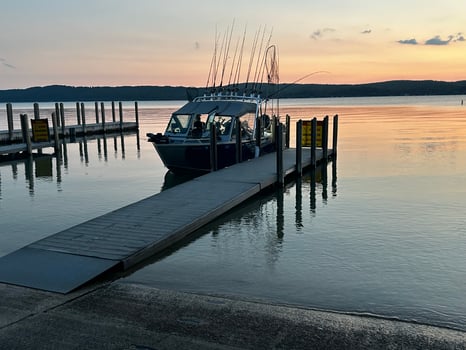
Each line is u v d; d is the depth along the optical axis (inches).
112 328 167.2
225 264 278.2
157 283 245.4
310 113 2370.8
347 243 323.3
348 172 622.5
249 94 680.4
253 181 467.2
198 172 610.5
